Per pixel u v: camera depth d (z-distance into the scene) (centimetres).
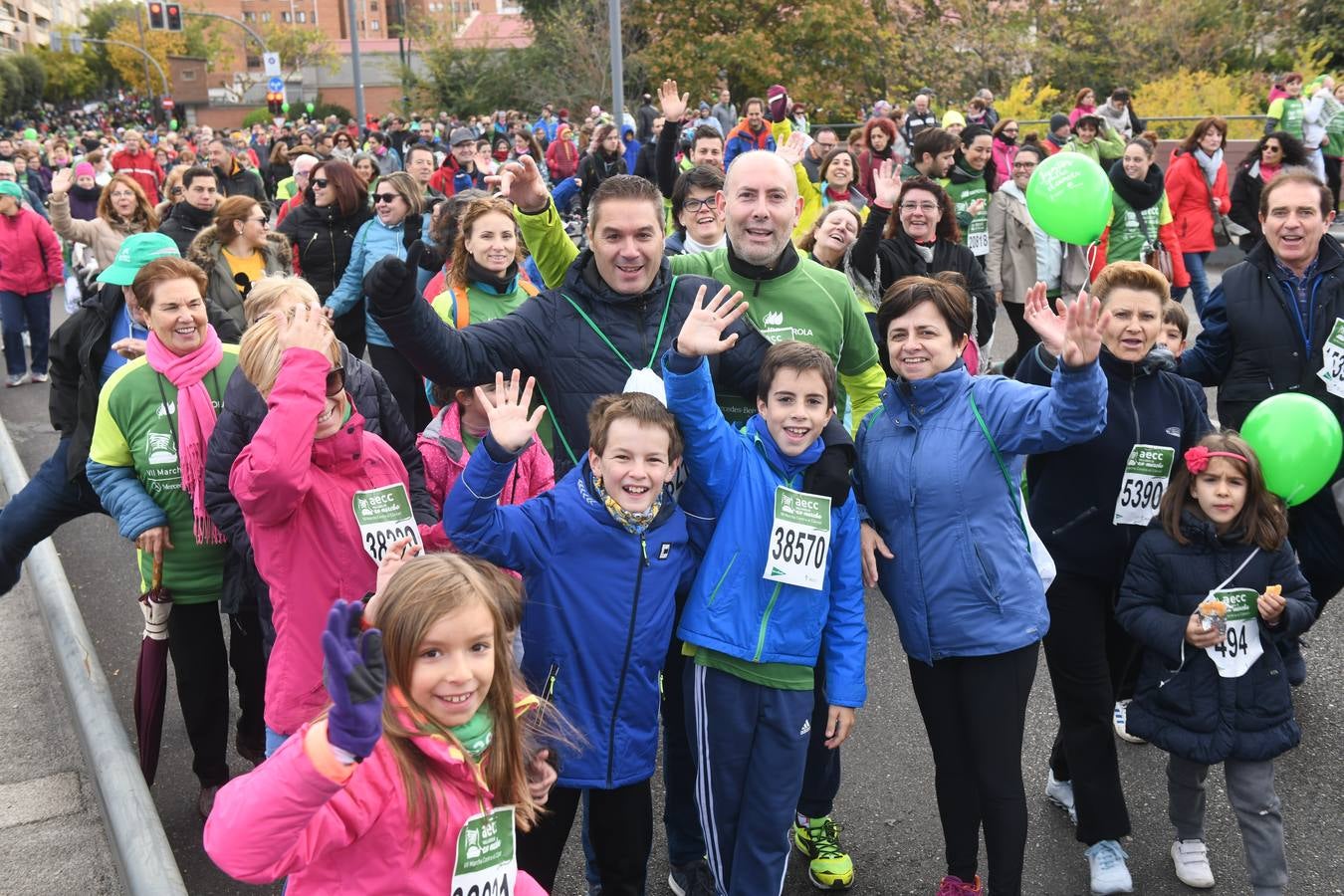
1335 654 514
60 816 409
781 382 321
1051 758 404
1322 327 447
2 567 442
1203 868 360
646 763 317
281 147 1722
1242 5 2806
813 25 3666
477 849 231
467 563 237
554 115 3225
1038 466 379
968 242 855
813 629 323
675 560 316
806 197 902
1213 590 343
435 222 600
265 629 353
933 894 361
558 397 351
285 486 304
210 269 625
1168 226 908
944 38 3341
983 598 328
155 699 396
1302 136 1555
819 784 363
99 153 1677
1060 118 1254
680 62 3688
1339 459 405
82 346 439
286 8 13238
